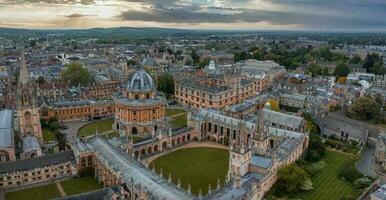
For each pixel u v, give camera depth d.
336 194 137.25
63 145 174.88
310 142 179.88
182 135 192.25
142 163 142.25
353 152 180.50
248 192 117.50
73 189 135.75
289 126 196.50
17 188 135.25
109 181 133.88
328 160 173.12
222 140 195.00
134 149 167.50
